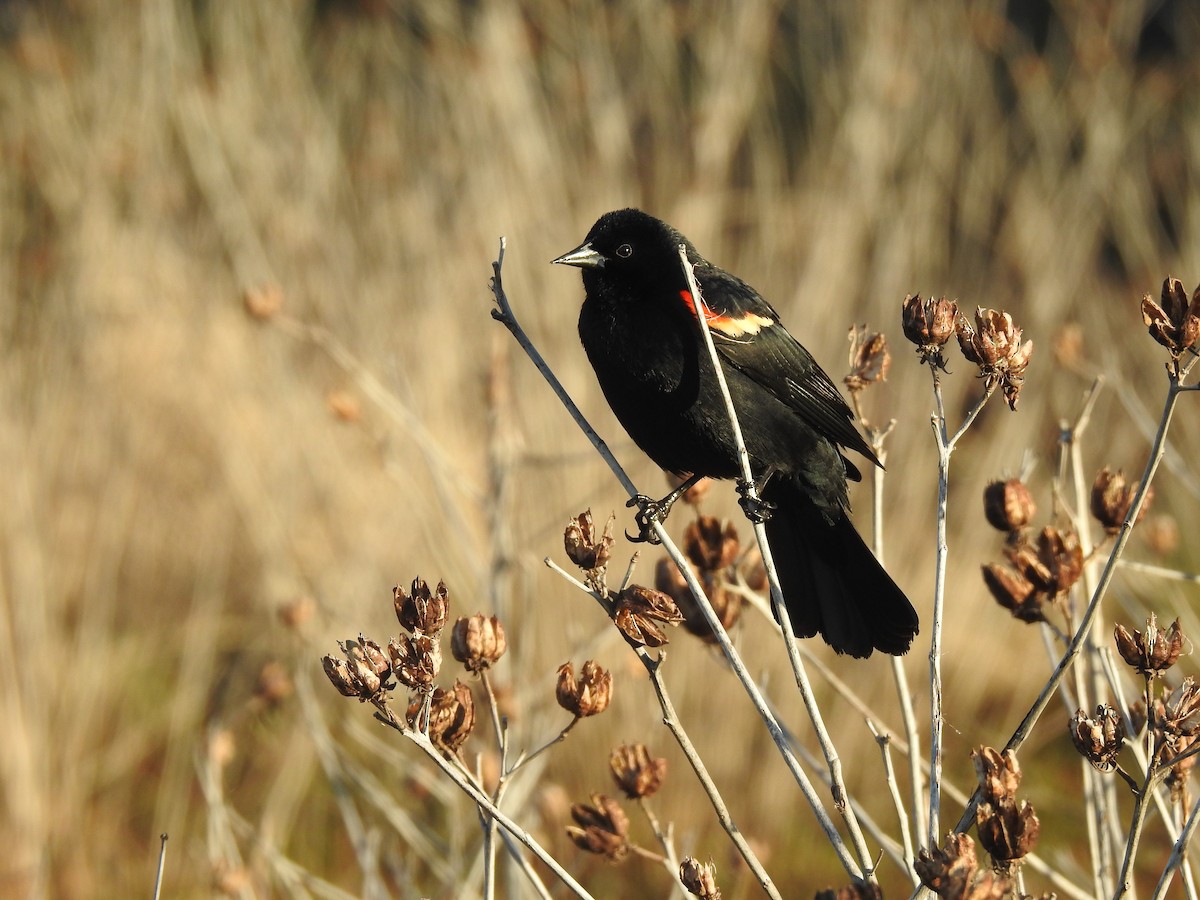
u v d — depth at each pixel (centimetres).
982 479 1202
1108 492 584
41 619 1079
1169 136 1605
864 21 1434
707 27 1426
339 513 1200
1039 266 1388
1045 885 952
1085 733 428
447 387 1198
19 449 1143
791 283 1310
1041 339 1334
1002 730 1124
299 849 975
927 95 1421
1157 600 1133
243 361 1316
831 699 1091
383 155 1439
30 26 1544
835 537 693
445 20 1475
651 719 1026
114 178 1423
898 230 1328
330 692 1112
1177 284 431
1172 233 1570
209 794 704
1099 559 596
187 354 1340
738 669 475
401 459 1140
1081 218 1426
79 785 1076
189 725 1128
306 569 1173
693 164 1380
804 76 1531
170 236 1434
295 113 1423
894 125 1383
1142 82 1596
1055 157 1473
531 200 1250
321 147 1432
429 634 443
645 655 473
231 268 1443
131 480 1286
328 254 1328
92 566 1232
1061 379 1339
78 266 1358
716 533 583
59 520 1252
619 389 691
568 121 1367
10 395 1221
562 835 837
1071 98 1512
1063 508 613
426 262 1298
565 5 1464
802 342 1223
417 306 1263
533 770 788
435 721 470
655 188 1365
